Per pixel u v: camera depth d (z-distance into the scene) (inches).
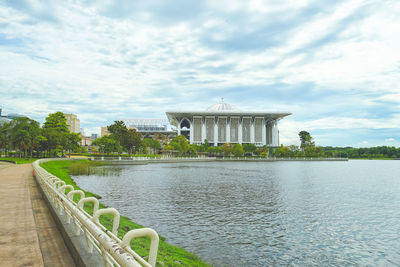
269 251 581.9
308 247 612.7
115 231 209.6
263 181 1867.6
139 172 2352.4
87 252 222.2
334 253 584.7
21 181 886.4
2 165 1822.1
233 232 695.1
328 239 668.1
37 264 229.9
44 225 361.7
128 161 3363.7
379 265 535.2
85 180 1690.5
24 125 2859.3
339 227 768.3
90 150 7263.8
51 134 3184.1
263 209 968.9
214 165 3996.1
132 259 117.6
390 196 1336.1
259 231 713.0
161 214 855.7
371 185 1811.0
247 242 628.7
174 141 5482.3
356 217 885.8
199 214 867.4
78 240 254.7
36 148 3184.1
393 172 3243.1
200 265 454.6
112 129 4325.8
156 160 3996.1
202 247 585.0
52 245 284.0
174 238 634.2
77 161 2984.7
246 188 1489.9
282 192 1380.4
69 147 3636.8
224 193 1295.5
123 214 840.9
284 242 639.1
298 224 790.5
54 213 386.0
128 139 4232.3
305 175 2481.5
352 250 603.5
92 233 180.9
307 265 524.1
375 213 949.2
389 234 712.4
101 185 1477.6
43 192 552.1
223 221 794.8
